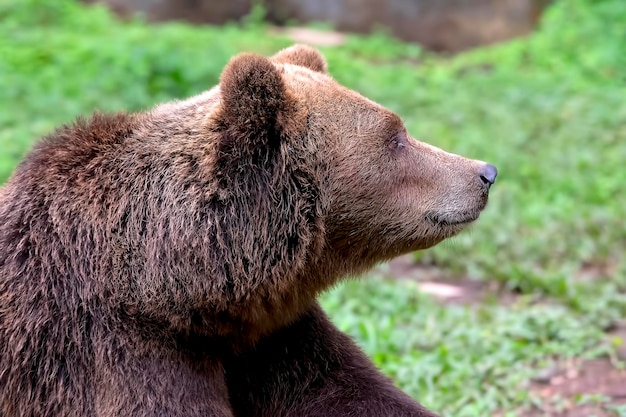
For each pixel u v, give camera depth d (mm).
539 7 37000
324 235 8320
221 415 7891
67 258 7719
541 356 12750
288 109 8102
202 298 7773
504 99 27875
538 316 13859
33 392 7605
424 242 8930
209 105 8219
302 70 8867
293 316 8477
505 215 19312
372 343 12766
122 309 7656
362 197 8508
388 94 27797
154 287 7672
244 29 37062
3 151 18500
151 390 7598
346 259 8789
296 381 8680
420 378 11906
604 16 33969
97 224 7805
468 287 16250
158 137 8117
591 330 13344
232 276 7844
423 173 8797
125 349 7586
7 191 8156
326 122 8383
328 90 8562
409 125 24641
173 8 37188
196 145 7965
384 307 14500
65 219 7824
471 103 27453
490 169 9062
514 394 11594
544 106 26781
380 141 8594
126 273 7703
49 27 31109
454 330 13492
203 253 7738
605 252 17062
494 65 33406
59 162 8094
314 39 35969
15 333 7586
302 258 8094
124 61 24875
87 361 7586
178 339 7816
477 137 23875
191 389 7785
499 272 16312
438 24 37219
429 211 8797
